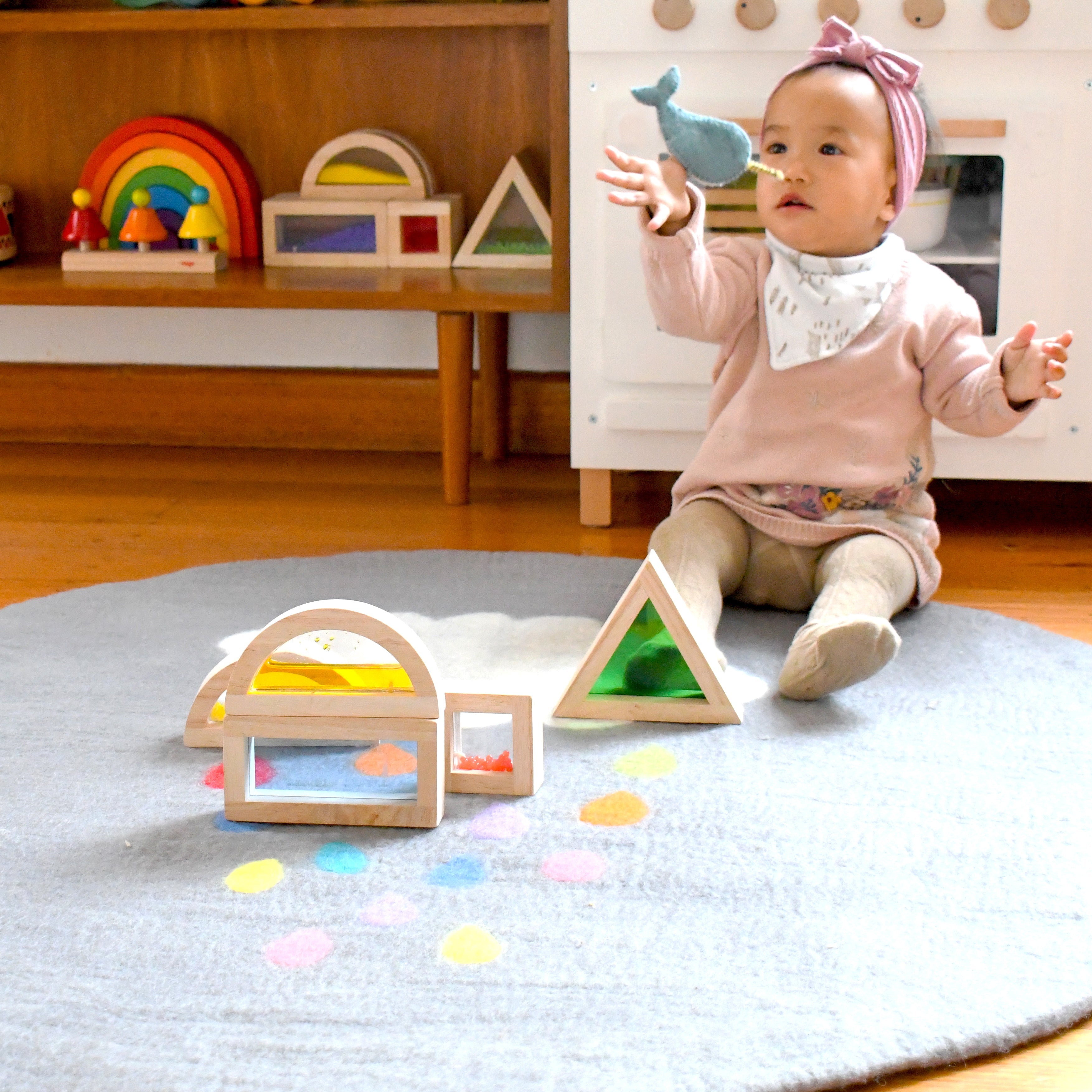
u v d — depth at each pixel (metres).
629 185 1.24
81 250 1.92
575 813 0.97
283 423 2.05
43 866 0.91
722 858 0.91
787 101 1.31
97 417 2.07
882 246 1.37
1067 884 0.88
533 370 2.02
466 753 1.06
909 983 0.78
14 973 0.79
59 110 2.02
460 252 1.90
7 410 2.07
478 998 0.76
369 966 0.80
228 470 1.93
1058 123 1.48
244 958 0.80
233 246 1.99
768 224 1.35
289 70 1.97
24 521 1.69
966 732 1.09
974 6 1.46
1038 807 0.97
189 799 1.00
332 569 1.49
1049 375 1.26
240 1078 0.70
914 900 0.86
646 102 1.28
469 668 1.23
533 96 1.95
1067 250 1.52
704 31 1.50
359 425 2.04
